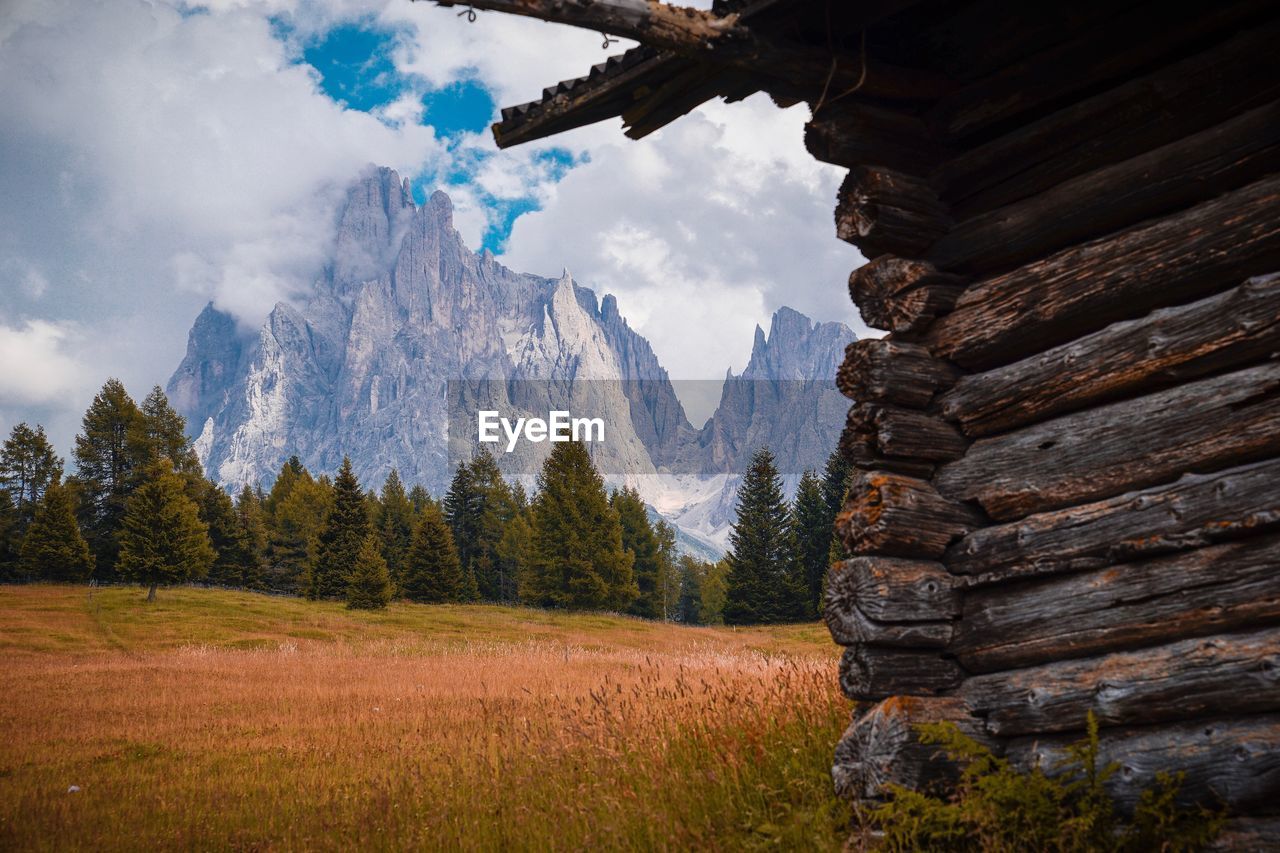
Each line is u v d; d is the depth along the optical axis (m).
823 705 6.62
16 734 16.22
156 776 11.82
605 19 4.64
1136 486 4.64
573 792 6.51
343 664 33.00
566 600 77.19
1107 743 4.50
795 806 5.36
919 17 5.48
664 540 102.50
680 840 5.19
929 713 4.95
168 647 48.25
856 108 5.44
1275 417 4.24
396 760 11.67
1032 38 5.25
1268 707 4.07
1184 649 4.31
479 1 4.35
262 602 71.12
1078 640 4.68
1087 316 4.92
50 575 78.12
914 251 5.56
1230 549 4.26
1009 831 4.41
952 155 5.70
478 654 40.75
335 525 78.50
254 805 9.40
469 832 6.38
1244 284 4.36
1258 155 4.43
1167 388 4.64
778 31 5.12
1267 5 4.54
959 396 5.35
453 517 100.69
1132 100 4.85
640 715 7.94
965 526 5.27
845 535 5.29
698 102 5.65
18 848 7.74
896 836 4.57
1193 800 4.19
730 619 81.81
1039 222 5.14
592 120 5.82
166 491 68.50
